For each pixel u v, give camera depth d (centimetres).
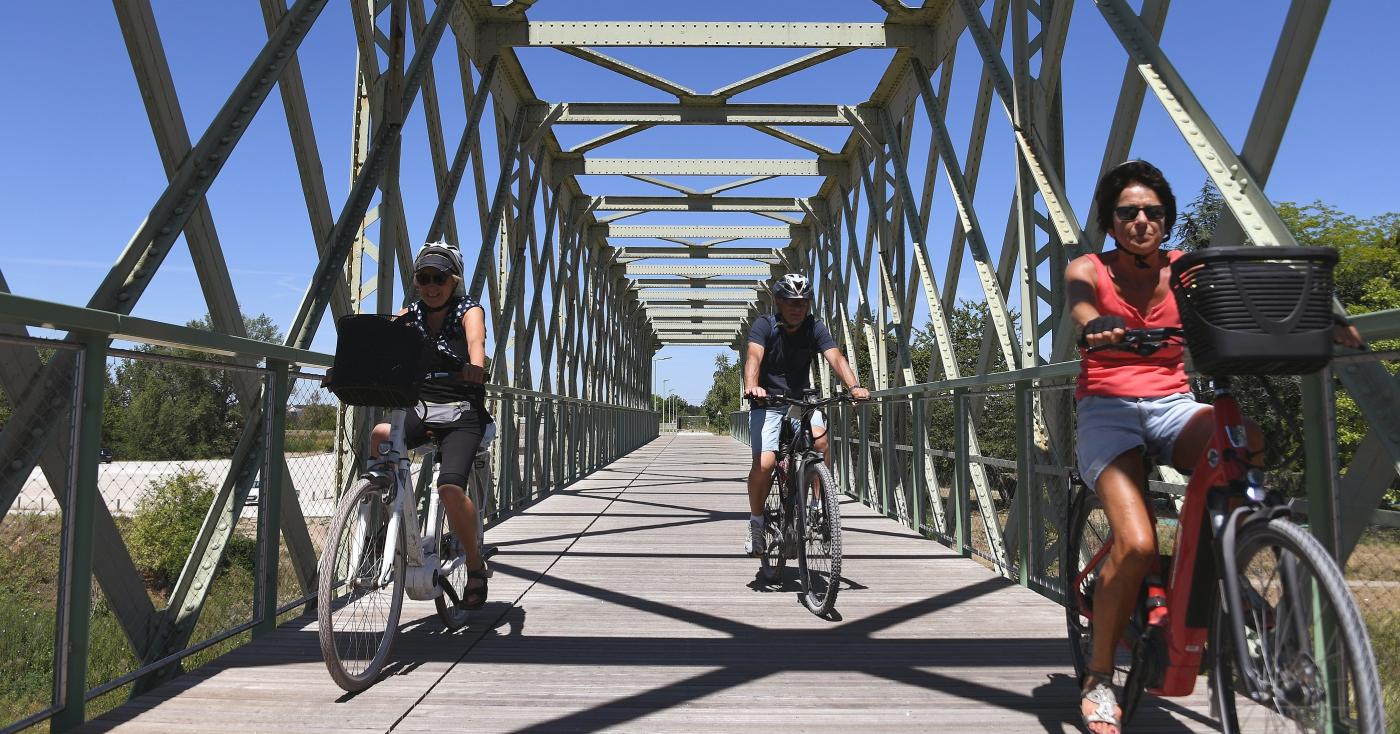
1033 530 437
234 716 243
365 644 279
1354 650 134
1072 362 350
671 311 2705
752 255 1731
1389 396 197
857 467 939
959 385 532
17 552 223
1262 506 163
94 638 247
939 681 281
